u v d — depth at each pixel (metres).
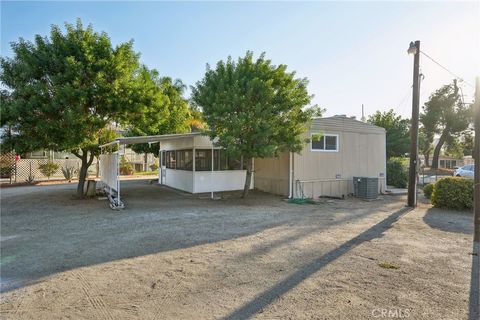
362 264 4.34
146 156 30.64
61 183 17.92
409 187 9.80
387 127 25.72
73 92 9.00
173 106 17.09
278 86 10.40
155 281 3.77
